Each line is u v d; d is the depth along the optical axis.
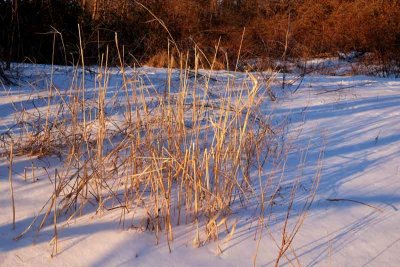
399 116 4.66
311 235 2.35
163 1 11.74
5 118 4.15
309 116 4.64
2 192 2.62
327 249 2.22
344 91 6.10
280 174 3.09
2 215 2.38
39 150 3.23
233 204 2.64
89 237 2.22
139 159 2.81
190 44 9.84
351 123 4.40
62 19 9.14
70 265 2.01
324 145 3.71
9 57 6.39
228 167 2.90
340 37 12.04
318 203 2.69
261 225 2.40
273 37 11.69
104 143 3.40
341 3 13.02
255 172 3.10
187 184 2.48
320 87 6.44
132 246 2.17
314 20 12.77
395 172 3.17
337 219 2.51
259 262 2.11
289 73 8.66
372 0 12.44
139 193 2.68
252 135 3.22
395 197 2.79
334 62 11.26
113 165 2.97
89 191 2.61
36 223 2.32
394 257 2.17
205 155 2.43
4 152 3.21
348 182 3.00
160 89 5.44
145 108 2.79
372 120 4.50
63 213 2.44
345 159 3.41
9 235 2.20
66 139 3.24
